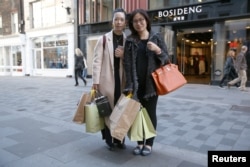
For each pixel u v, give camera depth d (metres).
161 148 3.88
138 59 3.34
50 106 7.28
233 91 10.29
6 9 24.34
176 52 14.34
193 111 6.51
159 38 3.32
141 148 3.65
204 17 12.70
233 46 12.31
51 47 20.97
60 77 19.73
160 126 5.14
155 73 3.23
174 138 4.39
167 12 13.80
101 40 3.54
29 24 22.39
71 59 19.27
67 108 6.96
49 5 20.84
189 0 13.19
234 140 4.29
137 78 3.35
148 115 3.44
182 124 5.28
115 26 3.48
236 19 12.05
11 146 3.90
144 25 3.33
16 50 24.27
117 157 3.51
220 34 12.66
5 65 25.62
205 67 16.50
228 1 11.96
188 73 16.12
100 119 3.58
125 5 15.63
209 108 6.86
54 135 4.45
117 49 3.45
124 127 3.20
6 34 24.86
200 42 15.92
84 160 3.42
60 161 3.38
